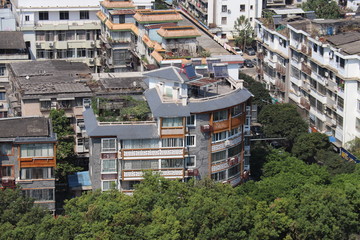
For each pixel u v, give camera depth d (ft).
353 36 461.78
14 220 319.06
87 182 375.04
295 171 385.09
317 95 472.44
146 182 335.88
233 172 376.68
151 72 374.02
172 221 306.35
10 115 447.42
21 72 448.65
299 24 497.87
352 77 437.58
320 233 325.21
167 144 354.74
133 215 311.47
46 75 442.91
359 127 439.63
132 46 520.42
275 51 522.88
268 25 537.65
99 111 367.86
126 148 352.49
